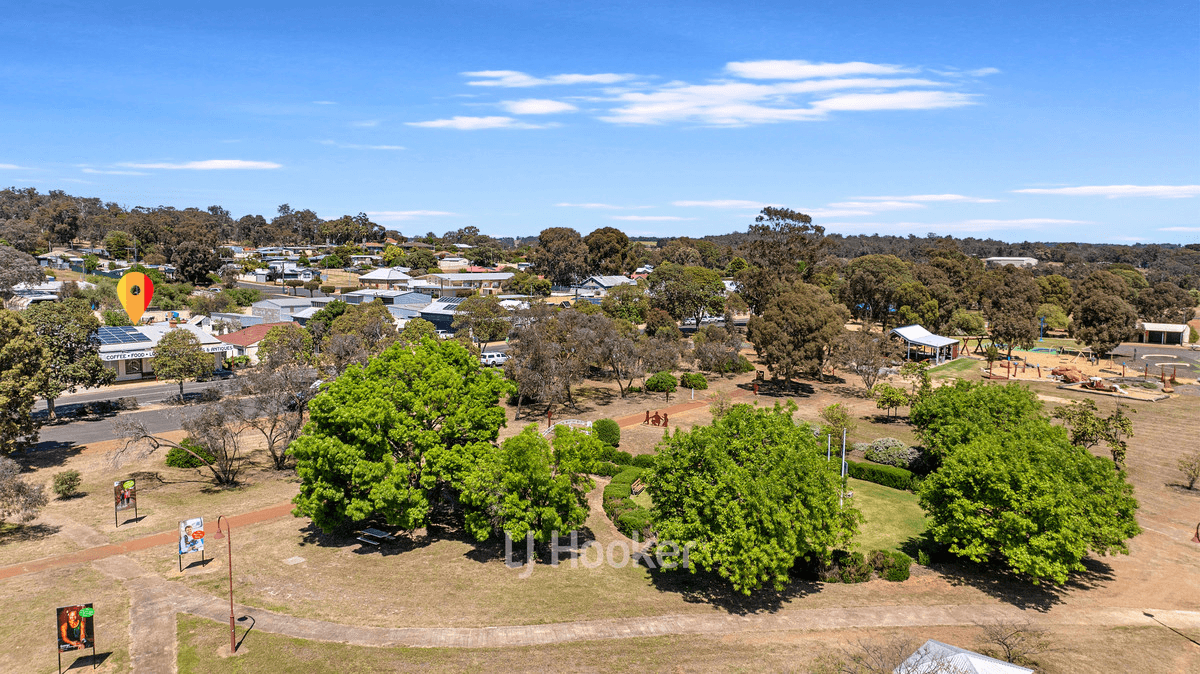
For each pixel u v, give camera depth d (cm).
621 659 2650
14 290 11325
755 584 2981
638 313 12281
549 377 6372
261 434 5909
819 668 2594
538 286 17338
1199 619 3047
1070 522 3117
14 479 3481
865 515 4256
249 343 9544
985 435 3678
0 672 2461
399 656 2642
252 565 3416
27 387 4412
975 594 3269
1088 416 5175
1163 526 4119
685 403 7256
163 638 2727
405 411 3828
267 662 2586
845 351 7575
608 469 4978
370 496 3453
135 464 4984
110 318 10025
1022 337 9844
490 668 2575
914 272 14725
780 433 3353
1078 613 3092
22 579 3183
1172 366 10031
